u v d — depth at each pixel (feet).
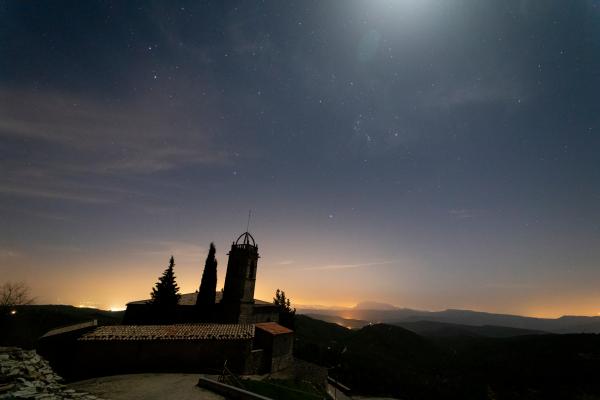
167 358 79.92
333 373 144.87
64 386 50.39
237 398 50.37
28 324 126.11
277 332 103.50
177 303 133.69
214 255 140.05
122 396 53.26
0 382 44.78
